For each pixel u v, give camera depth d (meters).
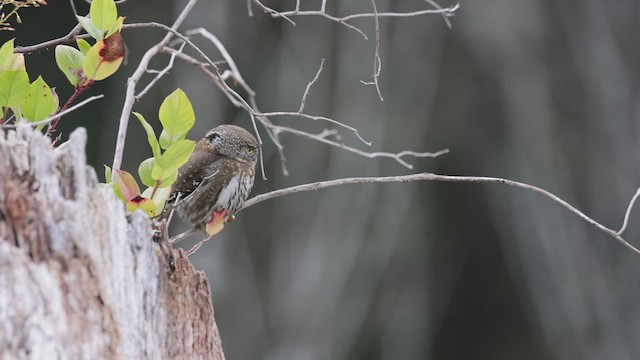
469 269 18.00
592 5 16.67
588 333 16.75
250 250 16.62
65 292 3.85
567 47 16.78
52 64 15.82
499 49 16.56
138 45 16.44
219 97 16.20
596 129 16.69
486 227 17.53
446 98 16.73
